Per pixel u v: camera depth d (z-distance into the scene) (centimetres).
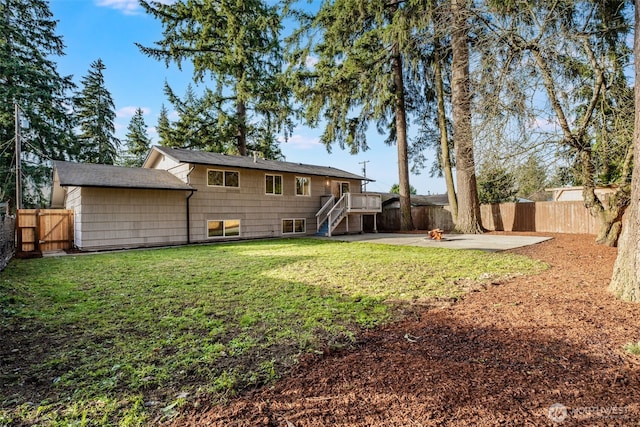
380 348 263
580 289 424
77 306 403
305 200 1692
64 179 1047
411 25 1226
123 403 196
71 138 2088
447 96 1614
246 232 1466
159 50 1777
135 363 248
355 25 1414
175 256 880
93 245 1080
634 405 176
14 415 186
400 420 171
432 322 323
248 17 1894
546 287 445
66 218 1165
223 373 227
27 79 1795
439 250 922
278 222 1581
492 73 820
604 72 834
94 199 1087
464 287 467
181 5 1759
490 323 310
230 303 408
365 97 1567
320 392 200
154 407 191
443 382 205
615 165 976
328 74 1514
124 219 1146
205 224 1341
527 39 799
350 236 1550
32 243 1088
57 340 297
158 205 1223
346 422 171
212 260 787
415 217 1959
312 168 1833
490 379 207
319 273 595
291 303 402
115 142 2752
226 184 1403
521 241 1118
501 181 1028
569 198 1723
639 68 370
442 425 166
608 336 268
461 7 857
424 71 1611
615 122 823
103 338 300
